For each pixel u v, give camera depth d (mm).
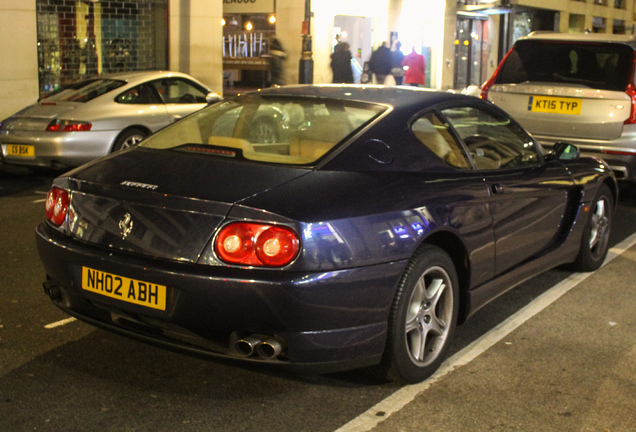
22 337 3980
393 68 18000
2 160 9125
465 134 4086
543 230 4676
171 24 15922
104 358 3732
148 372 3580
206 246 2961
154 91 9836
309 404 3293
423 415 3227
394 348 3311
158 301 3016
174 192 3102
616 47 7941
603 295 5098
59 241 3320
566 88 8047
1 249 5816
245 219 2932
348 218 3062
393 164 3486
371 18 22594
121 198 3188
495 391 3500
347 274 3014
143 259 3051
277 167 3293
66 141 8766
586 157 5633
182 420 3111
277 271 2914
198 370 3623
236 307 2906
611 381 3668
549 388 3559
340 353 3094
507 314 4656
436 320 3615
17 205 7668
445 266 3586
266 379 3537
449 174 3742
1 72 12719
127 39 15219
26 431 2973
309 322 2961
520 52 8523
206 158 3455
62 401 3248
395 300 3283
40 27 13562
